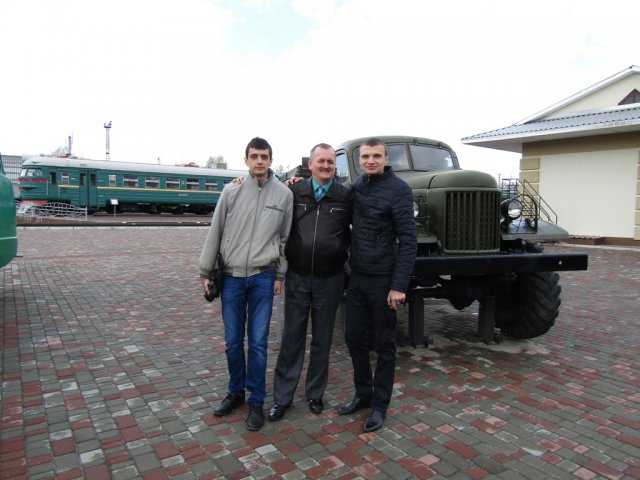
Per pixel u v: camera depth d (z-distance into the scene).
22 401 3.53
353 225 3.23
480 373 4.16
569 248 13.62
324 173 3.20
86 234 16.56
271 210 3.23
